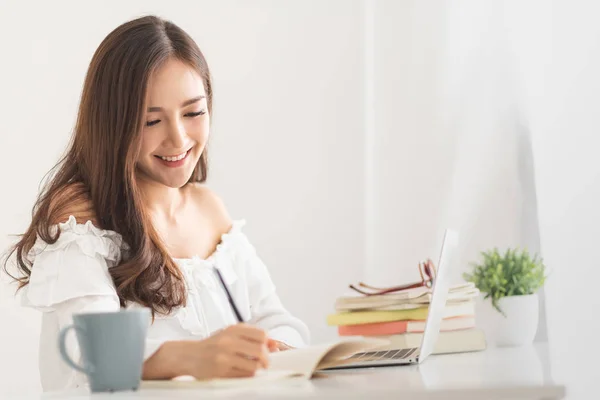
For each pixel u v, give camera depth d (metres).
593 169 2.12
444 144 2.81
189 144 1.68
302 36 3.16
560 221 2.21
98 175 1.66
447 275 1.42
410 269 2.95
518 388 0.83
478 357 1.41
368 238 3.12
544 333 2.41
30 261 1.66
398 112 2.99
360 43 3.15
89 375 0.97
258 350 1.05
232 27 3.11
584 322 2.12
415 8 2.93
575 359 2.12
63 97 2.85
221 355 1.05
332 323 1.43
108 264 1.67
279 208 3.13
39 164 2.81
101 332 0.96
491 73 2.64
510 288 1.80
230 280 1.92
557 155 2.23
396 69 2.99
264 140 3.13
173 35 1.67
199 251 1.93
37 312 2.70
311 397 0.82
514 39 2.53
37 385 2.70
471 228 2.68
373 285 3.07
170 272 1.69
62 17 2.86
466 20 2.73
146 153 1.66
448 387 0.86
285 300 3.12
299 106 3.15
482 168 2.67
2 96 2.78
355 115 3.15
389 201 3.02
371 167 3.10
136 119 1.62
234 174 3.11
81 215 1.63
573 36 2.18
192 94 1.65
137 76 1.61
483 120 2.67
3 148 2.78
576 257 2.16
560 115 2.23
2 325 2.67
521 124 2.54
